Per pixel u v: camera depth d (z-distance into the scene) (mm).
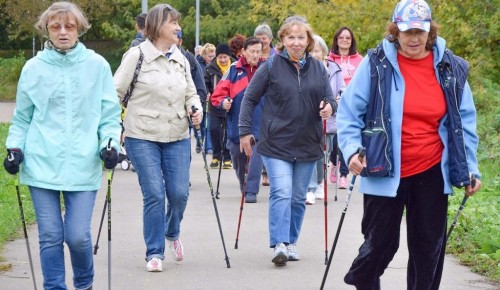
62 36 6961
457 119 6688
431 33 6723
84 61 7070
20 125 7066
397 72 6711
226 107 14016
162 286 8594
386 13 26344
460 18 24109
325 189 9781
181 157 9203
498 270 8977
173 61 9156
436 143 6730
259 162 13977
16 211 12273
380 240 6887
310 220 12383
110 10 54531
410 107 6688
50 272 7012
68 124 7004
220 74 18859
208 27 56594
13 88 50500
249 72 14273
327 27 27344
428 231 6832
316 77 9508
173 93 9047
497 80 24609
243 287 8570
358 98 6820
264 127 9500
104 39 70062
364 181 6832
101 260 9719
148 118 9008
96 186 7094
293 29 9445
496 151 17844
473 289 8469
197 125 9180
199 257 9945
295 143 9438
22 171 7031
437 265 7090
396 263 9578
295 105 9391
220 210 13234
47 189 6965
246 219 12469
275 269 9367
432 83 6730
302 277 9000
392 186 6684
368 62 6820
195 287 8562
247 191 14023
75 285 7230
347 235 11297
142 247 10430
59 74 7008
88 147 7020
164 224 9227
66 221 7004
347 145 6793
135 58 9023
